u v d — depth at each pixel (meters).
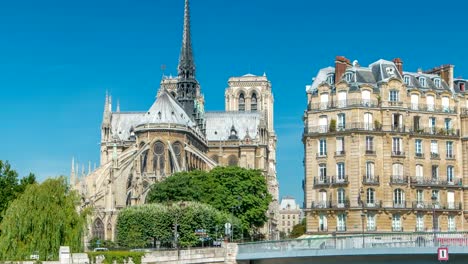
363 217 115.00
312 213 119.81
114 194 187.00
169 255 95.44
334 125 120.31
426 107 122.56
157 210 140.88
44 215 93.25
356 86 120.19
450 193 120.38
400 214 116.69
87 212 100.19
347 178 117.12
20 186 124.00
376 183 116.56
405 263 70.56
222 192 162.00
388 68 124.06
